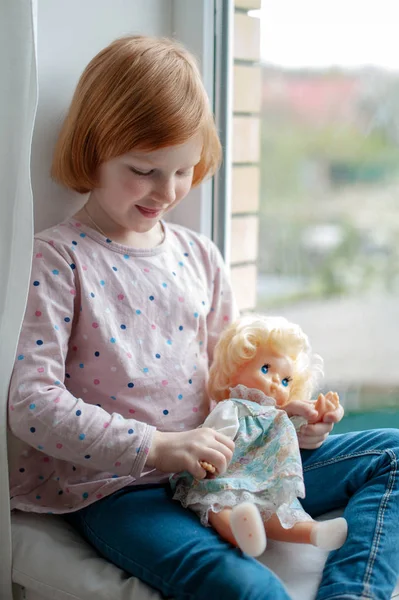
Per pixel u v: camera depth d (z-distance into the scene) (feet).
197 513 3.35
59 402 3.31
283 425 3.51
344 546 3.25
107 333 3.59
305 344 3.79
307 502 3.69
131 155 3.45
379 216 4.97
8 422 3.40
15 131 3.28
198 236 4.29
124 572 3.26
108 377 3.60
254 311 5.11
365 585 3.07
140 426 3.36
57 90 3.89
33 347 3.41
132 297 3.72
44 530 3.53
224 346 3.77
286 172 4.95
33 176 3.86
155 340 3.75
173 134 3.43
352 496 3.57
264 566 3.09
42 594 3.34
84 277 3.60
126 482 3.54
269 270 5.06
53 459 3.71
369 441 3.72
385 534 3.26
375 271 5.02
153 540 3.19
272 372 3.69
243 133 4.79
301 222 5.04
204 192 4.58
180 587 3.03
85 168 3.61
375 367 5.06
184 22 4.39
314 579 3.23
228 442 3.38
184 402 3.78
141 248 3.86
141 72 3.46
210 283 4.23
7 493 3.40
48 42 3.81
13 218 3.33
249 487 3.32
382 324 5.02
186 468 3.28
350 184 4.97
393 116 4.77
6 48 3.24
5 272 3.36
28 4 3.18
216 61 4.50
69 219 3.83
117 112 3.43
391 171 4.88
